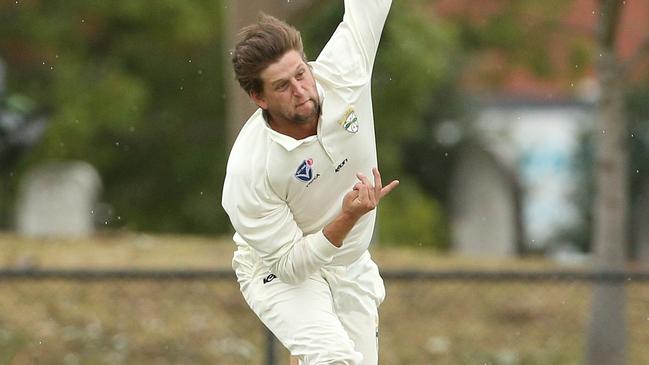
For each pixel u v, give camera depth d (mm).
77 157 75812
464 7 54344
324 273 22516
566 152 86312
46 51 75188
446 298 42094
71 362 36750
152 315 39219
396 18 62188
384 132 71938
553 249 78938
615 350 37594
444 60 68375
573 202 79750
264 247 21125
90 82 72500
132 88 71938
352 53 20922
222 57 78250
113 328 38312
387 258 46375
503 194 63969
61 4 73312
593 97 81375
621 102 38562
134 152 80938
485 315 41156
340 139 20688
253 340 38781
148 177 81625
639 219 71625
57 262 42969
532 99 98312
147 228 81938
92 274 31906
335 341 21625
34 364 36625
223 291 40719
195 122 81125
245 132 21047
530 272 32938
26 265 40781
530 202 80875
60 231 55344
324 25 56375
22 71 75812
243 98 32969
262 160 20672
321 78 20656
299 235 21172
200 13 73375
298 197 20969
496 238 63500
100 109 71188
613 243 38656
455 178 70125
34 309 38812
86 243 47125
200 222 81438
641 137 73062
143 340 37875
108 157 77875
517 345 39781
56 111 71062
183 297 40406
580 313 41312
